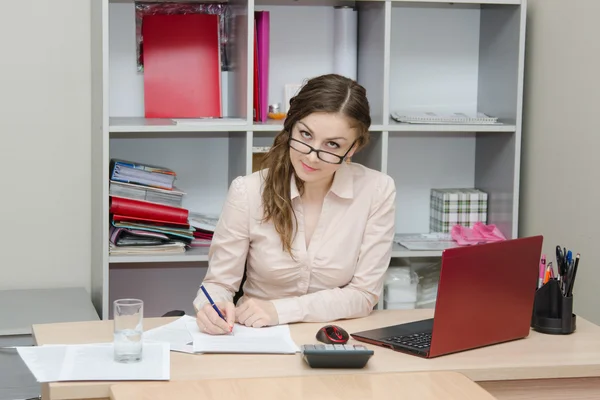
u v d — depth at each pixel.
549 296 2.10
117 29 3.07
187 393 1.55
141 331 1.73
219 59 3.13
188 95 3.10
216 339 1.91
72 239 3.12
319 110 2.08
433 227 3.37
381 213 2.33
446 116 3.11
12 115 3.01
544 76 3.01
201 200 3.23
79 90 3.07
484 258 1.89
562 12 2.88
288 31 3.20
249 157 2.87
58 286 3.13
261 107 2.98
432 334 1.83
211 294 2.23
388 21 2.90
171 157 3.18
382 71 2.94
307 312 2.10
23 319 2.62
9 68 2.99
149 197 2.88
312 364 1.73
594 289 2.69
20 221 3.06
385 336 1.97
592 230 2.70
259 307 2.06
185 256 2.85
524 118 3.16
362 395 1.55
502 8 3.15
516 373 1.79
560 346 1.97
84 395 1.59
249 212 2.26
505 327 1.99
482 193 3.28
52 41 3.02
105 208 2.76
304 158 2.11
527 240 1.99
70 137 3.08
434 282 3.26
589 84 2.71
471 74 3.38
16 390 2.49
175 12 3.12
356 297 2.20
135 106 3.13
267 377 1.65
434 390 1.59
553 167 2.95
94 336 1.92
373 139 3.08
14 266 3.08
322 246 2.30
